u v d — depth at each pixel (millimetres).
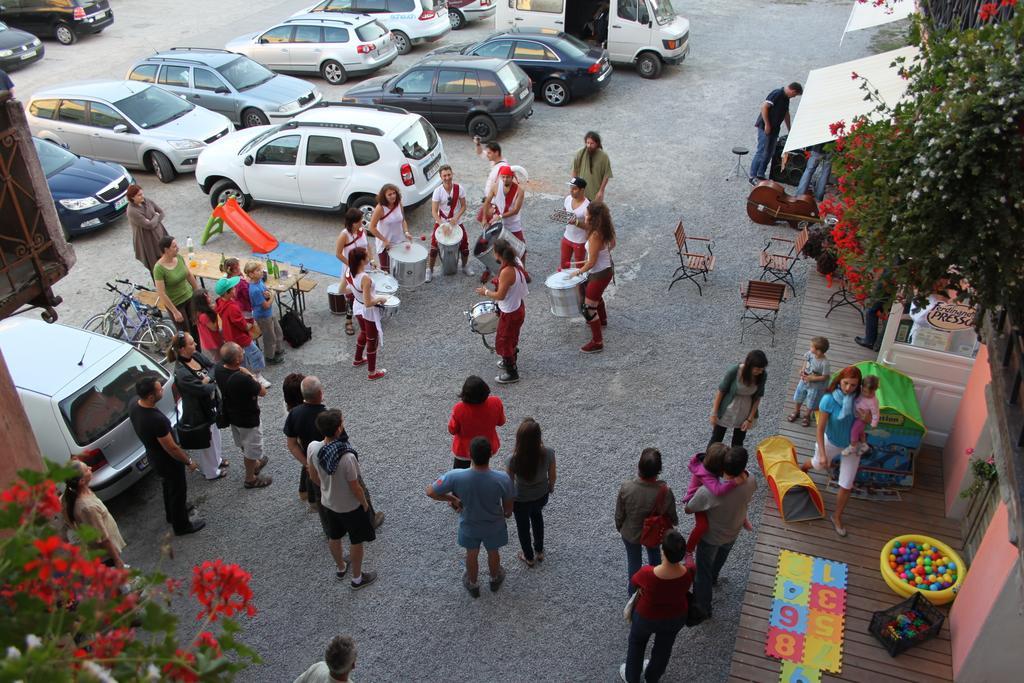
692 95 18922
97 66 21906
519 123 17766
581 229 10641
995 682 6242
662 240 12945
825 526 7824
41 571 2596
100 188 13523
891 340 8531
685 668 6555
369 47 20281
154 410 7258
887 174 5086
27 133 5234
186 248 12383
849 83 12805
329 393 9898
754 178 14695
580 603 7168
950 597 6855
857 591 7145
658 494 6438
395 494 8391
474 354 10562
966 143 4508
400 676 6574
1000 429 5199
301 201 13773
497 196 11258
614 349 10516
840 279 11453
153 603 2773
